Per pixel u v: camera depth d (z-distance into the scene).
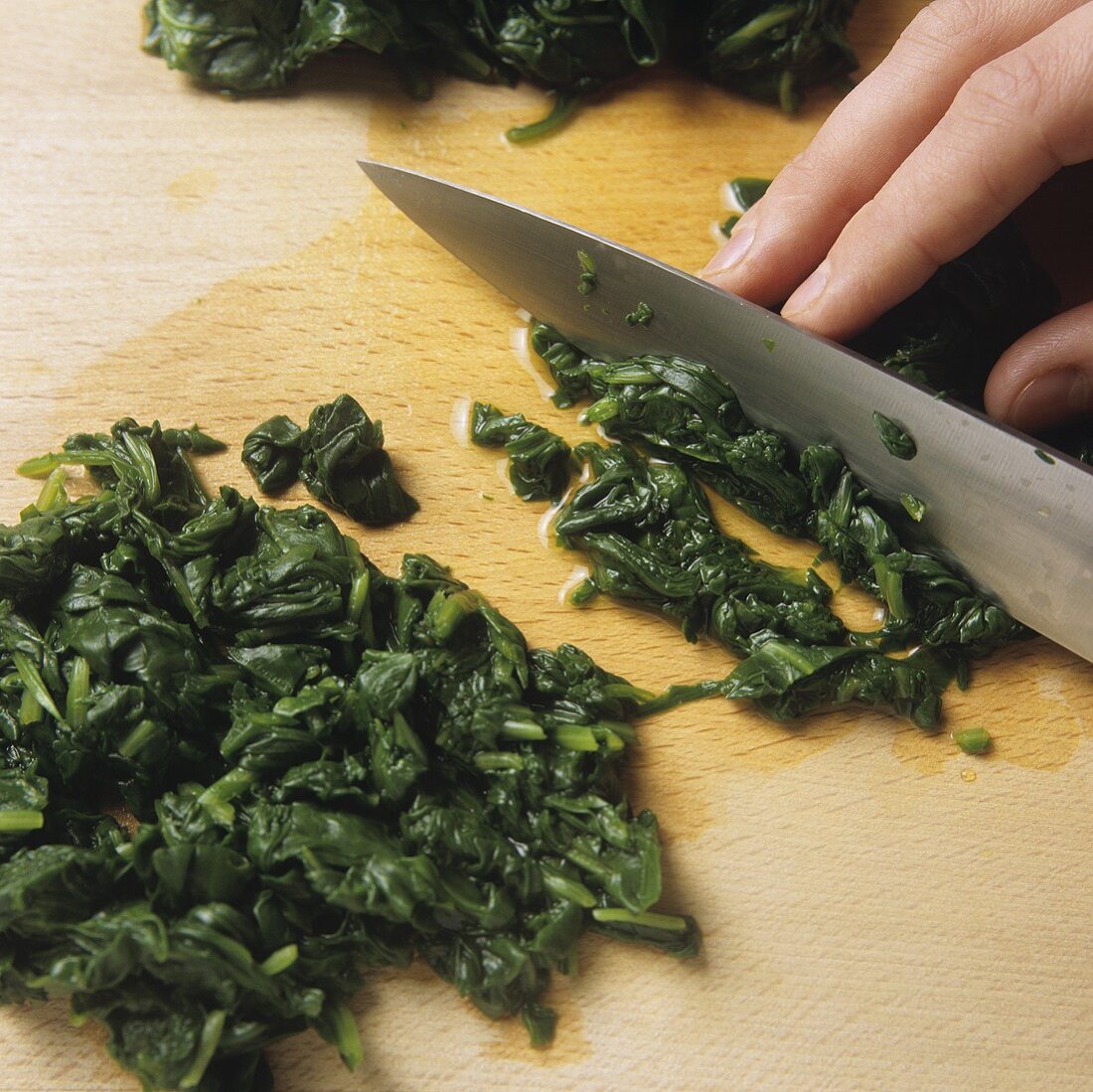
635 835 0.30
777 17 0.35
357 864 0.29
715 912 0.30
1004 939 0.30
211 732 0.31
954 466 0.31
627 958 0.30
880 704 0.31
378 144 0.35
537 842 0.30
